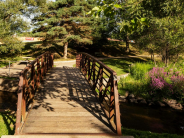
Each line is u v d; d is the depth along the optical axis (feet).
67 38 84.69
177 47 50.80
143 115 30.04
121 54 118.62
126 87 43.70
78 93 21.70
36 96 20.07
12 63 66.18
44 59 31.68
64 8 82.99
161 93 39.45
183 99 38.01
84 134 11.22
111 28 99.14
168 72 43.32
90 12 10.09
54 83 26.37
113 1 10.54
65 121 13.98
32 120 13.96
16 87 40.78
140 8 49.42
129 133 17.88
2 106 29.66
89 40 89.56
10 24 64.39
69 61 84.99
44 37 85.71
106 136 10.63
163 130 24.22
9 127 16.17
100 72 18.39
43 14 85.61
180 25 45.80
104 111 16.02
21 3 67.05
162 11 52.75
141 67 52.19
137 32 58.49
